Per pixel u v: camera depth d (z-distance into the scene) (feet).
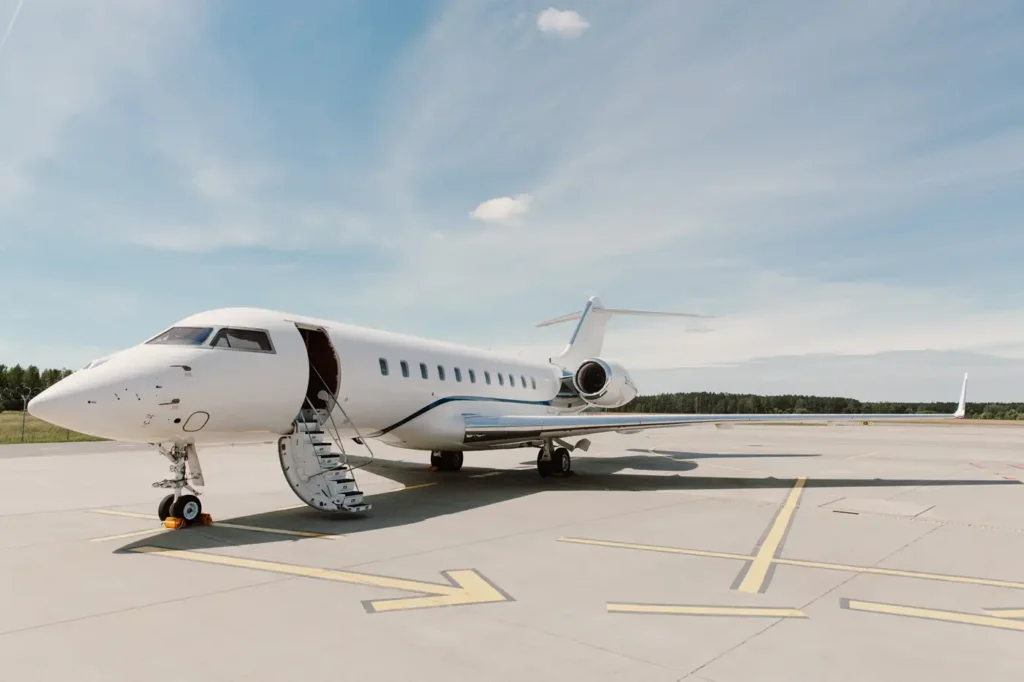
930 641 17.17
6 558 25.91
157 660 15.35
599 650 16.16
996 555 27.48
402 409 47.06
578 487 49.32
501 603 19.97
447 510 38.06
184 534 30.89
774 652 16.20
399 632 17.35
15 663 15.15
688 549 27.89
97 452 77.66
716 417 51.57
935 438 125.18
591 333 82.33
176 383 31.55
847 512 37.96
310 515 36.37
